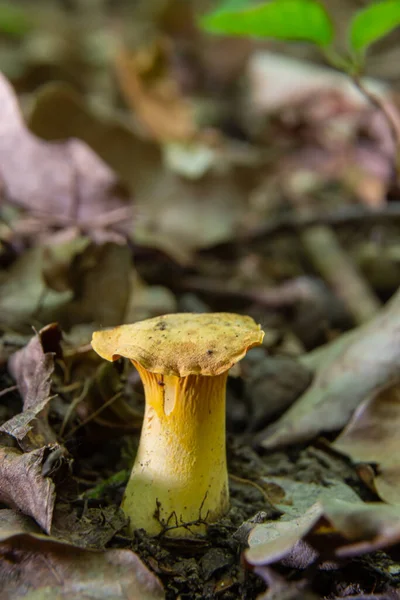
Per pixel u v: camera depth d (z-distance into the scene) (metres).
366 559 0.20
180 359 0.20
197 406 0.21
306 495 0.23
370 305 0.36
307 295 0.36
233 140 0.58
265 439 0.25
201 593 0.20
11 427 0.21
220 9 0.32
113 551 0.19
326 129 0.50
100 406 0.24
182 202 0.44
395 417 0.24
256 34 0.32
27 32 0.81
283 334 0.32
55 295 0.29
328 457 0.25
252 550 0.19
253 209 0.46
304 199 0.47
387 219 0.44
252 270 0.39
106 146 0.40
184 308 0.34
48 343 0.23
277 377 0.27
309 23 0.30
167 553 0.20
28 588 0.19
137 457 0.21
